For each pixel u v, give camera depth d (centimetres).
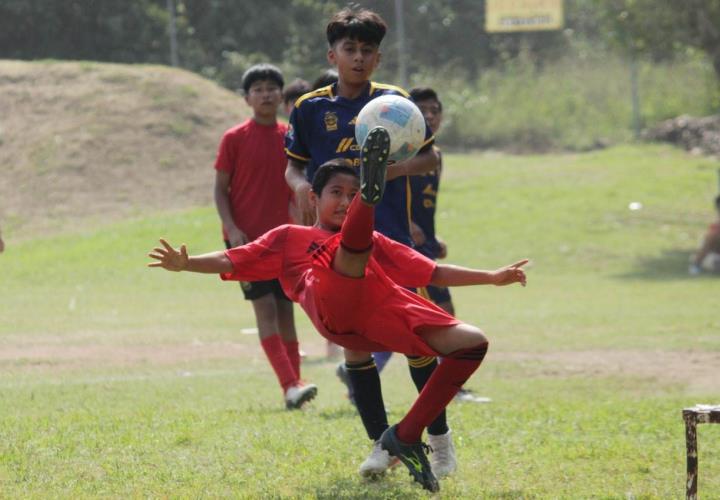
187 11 14325
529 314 4984
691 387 3123
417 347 1653
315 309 1672
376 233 1716
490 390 3039
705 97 13525
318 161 2106
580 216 8462
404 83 12456
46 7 12669
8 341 3975
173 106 9762
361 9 2114
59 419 2353
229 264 1698
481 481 1827
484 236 7894
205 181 8969
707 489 1788
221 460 1930
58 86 9950
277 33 14625
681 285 6291
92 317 4822
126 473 1819
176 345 3953
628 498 1709
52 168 8869
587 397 2906
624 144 12288
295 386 2652
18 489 1708
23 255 7281
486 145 13412
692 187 9425
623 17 8731
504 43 17262
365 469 1789
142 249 7344
